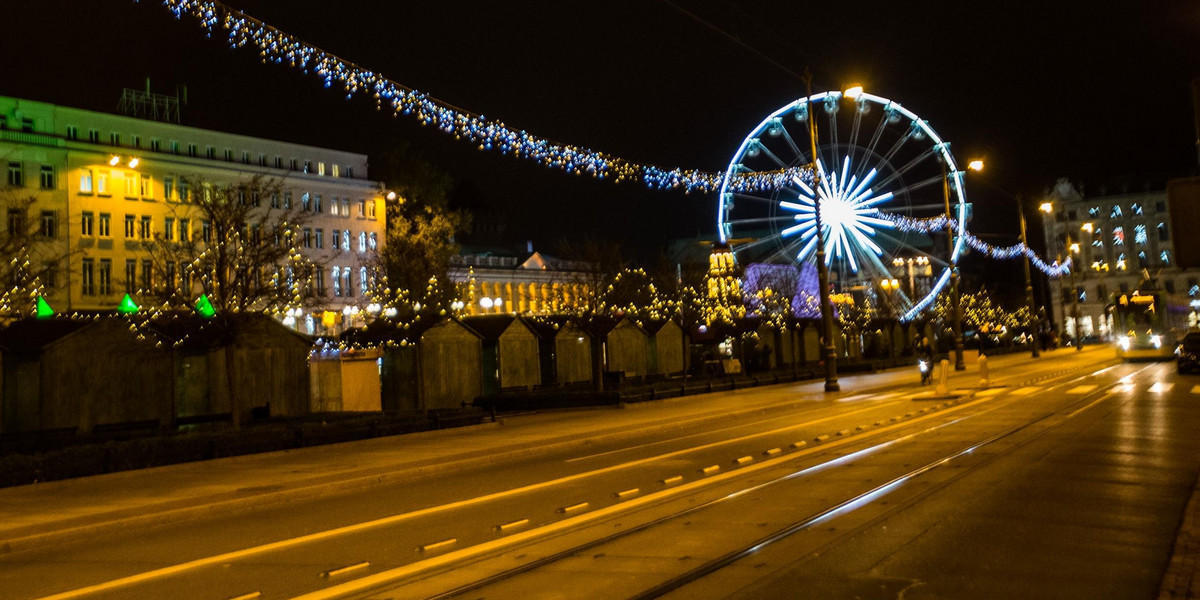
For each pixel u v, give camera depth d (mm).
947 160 55000
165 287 32344
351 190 80688
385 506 14750
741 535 10484
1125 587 7879
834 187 52969
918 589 7898
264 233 36625
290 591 9016
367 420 26891
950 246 54781
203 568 10461
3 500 16625
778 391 41938
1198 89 7742
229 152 73375
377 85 22922
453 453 21734
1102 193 136625
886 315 84438
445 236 81500
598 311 45688
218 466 21344
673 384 43500
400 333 37312
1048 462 15414
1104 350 87625
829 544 9797
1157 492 12375
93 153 63688
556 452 22219
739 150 52406
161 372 28984
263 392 32188
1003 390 35344
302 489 16703
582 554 9953
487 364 41500
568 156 31891
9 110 60625
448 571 9484
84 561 11500
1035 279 148750
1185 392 30031
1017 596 7645
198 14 18766
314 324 71688
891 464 15812
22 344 26562
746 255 92375
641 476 16250
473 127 26656
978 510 11398
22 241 39281
